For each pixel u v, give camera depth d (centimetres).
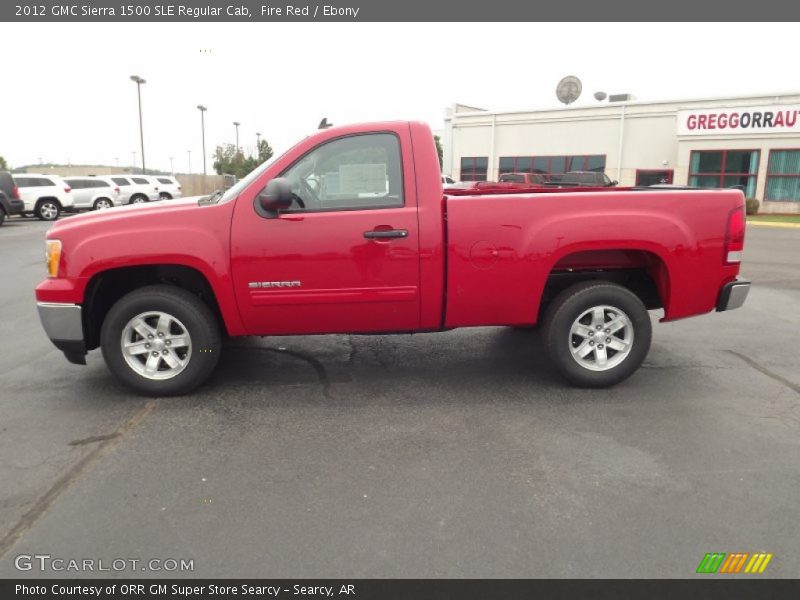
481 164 3350
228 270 419
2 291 903
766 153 2450
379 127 423
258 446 368
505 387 466
